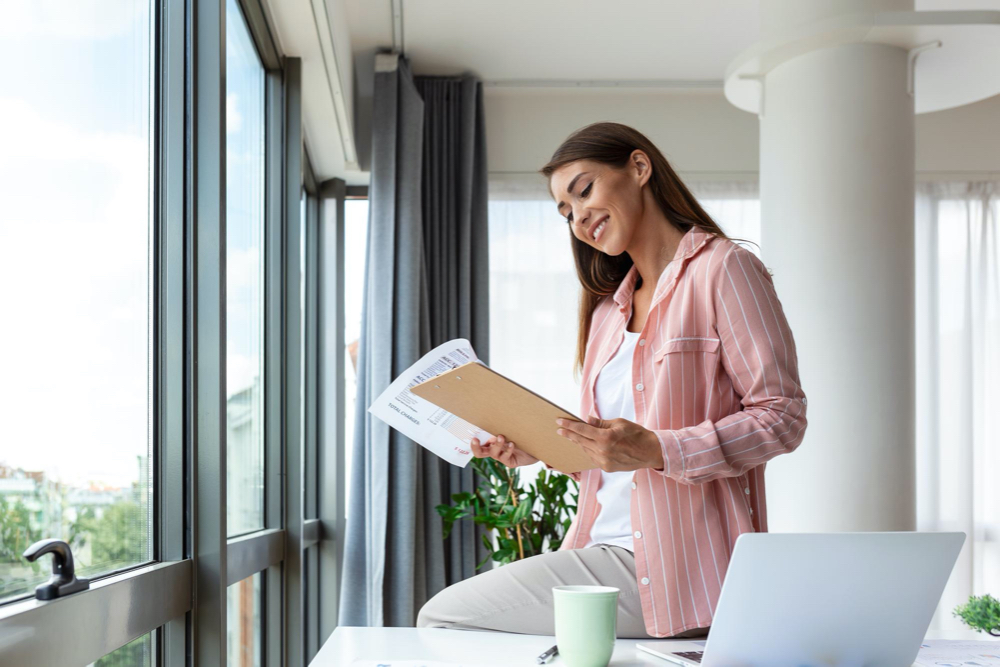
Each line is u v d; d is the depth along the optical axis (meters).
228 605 1.85
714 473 1.13
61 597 0.85
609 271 1.49
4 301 0.81
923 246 4.02
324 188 3.87
